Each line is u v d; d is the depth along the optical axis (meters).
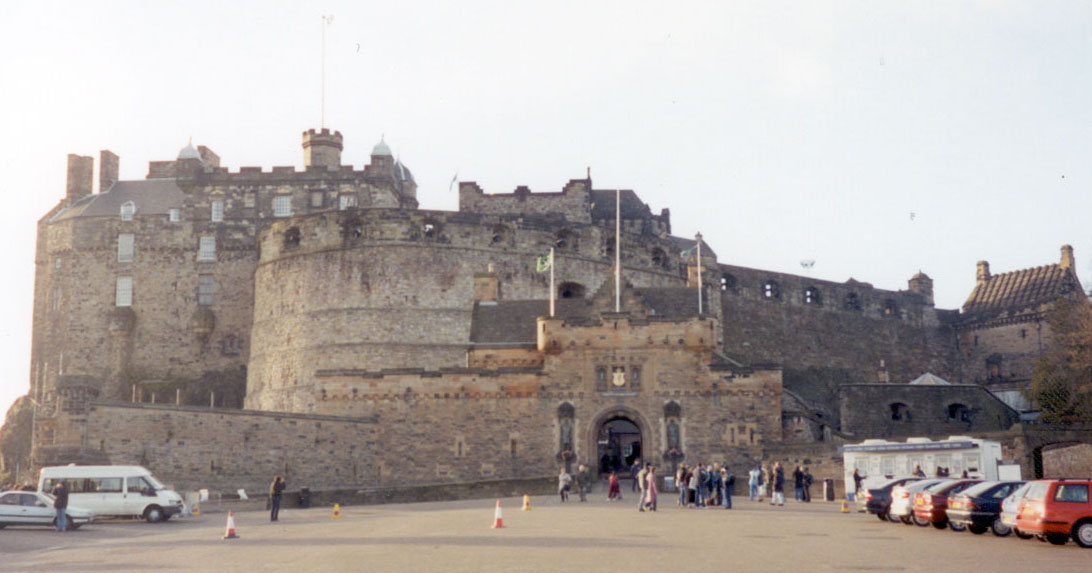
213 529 47.75
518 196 119.50
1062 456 80.94
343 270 101.56
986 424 96.75
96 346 116.06
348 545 37.00
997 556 31.66
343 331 100.19
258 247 110.56
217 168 122.00
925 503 42.81
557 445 77.44
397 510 59.03
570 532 39.84
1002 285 144.25
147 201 121.38
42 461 66.00
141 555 36.25
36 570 32.66
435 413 78.81
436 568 29.36
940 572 27.62
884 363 131.38
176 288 116.25
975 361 139.50
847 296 134.75
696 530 40.56
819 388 126.38
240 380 112.94
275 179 120.75
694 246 129.88
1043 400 95.62
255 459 72.62
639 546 34.38
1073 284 136.88
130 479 53.06
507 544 35.59
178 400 105.69
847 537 37.91
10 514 48.25
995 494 39.78
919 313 140.88
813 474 74.00
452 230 102.25
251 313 114.81
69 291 117.75
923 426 96.50
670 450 76.31
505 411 78.38
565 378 78.25
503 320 88.12
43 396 115.88
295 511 61.72
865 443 62.59
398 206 126.06
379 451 78.56
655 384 77.62
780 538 37.25
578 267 106.56
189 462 69.88
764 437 76.19
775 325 126.50
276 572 29.70
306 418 75.44
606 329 78.44
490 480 69.75
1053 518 35.28
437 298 100.75
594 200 130.12
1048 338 130.88
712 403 77.00
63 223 119.56
